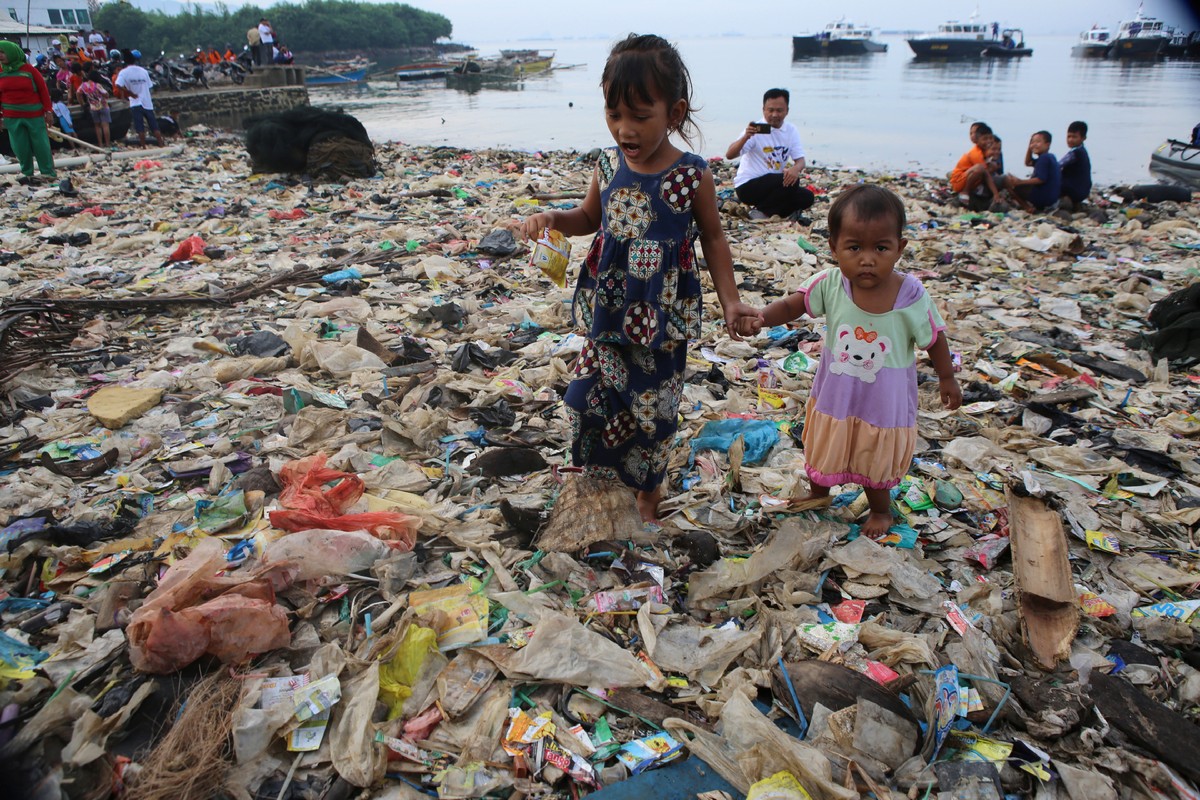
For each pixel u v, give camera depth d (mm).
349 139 12383
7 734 2174
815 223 9641
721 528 3369
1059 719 2385
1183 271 7711
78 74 18672
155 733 2244
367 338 5223
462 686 2443
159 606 2498
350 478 3393
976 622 2830
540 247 2932
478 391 4586
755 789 2078
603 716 2420
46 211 9633
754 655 2664
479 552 3133
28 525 3125
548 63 63656
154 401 4434
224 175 12680
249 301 6309
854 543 3193
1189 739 2311
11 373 4707
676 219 2766
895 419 3053
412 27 137750
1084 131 10656
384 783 2148
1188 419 4531
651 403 2973
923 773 2186
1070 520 3455
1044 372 5266
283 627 2541
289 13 112375
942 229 9773
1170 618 2867
